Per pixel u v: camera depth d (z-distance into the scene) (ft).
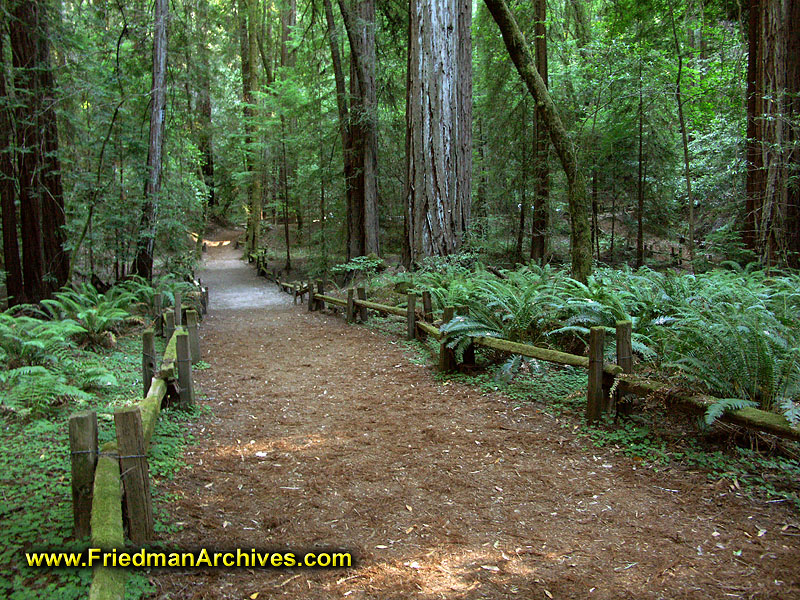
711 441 14.70
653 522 11.32
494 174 65.46
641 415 16.72
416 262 44.75
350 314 38.65
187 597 8.97
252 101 99.40
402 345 29.84
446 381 22.34
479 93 73.82
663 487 12.78
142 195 48.49
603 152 57.93
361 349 29.96
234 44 97.40
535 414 17.94
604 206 67.26
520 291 23.85
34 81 40.96
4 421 17.08
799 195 38.42
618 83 54.90
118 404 19.22
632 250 67.26
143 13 49.67
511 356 21.44
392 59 66.28
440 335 23.22
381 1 62.75
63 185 47.37
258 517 11.82
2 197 40.42
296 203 90.02
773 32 39.32
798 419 11.82
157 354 28.76
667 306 22.41
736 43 57.93
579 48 60.23
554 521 11.55
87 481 9.79
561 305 21.40
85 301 37.27
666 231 64.13
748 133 44.42
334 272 63.98
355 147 63.31
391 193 67.00
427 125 43.73
